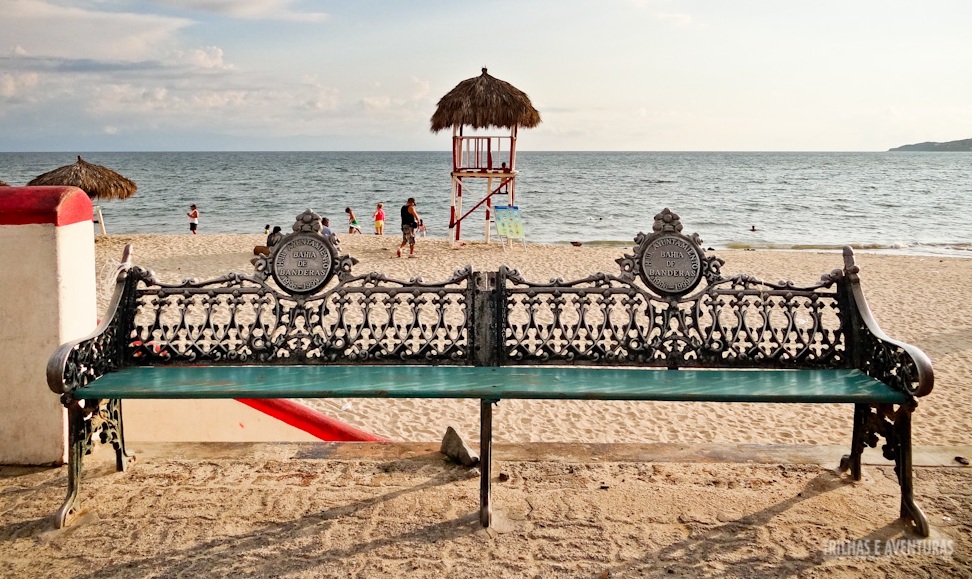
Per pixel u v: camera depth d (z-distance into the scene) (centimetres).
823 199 5491
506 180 2091
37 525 329
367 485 371
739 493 363
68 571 294
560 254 1908
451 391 338
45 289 375
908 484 333
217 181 7738
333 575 291
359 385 346
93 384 345
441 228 3453
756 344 388
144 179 8025
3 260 372
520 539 319
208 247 1952
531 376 366
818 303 389
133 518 335
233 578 289
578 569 297
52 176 2180
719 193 6150
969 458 406
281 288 390
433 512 343
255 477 379
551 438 634
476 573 293
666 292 392
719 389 348
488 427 340
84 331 397
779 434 644
